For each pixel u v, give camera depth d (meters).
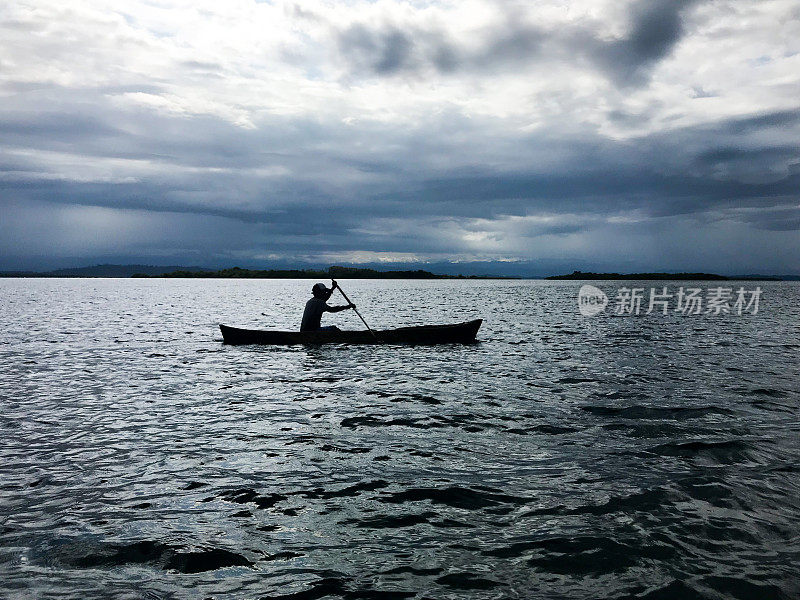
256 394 8.81
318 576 3.41
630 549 3.72
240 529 4.07
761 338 16.34
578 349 13.92
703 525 4.07
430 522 4.17
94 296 51.47
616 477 5.06
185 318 25.47
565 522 4.15
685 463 5.41
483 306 34.84
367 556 3.66
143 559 3.62
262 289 75.88
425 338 15.33
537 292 64.56
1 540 3.90
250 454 5.80
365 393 8.82
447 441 6.22
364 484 4.95
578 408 7.67
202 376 10.46
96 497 4.68
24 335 17.80
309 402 8.22
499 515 4.29
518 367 11.23
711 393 8.55
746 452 5.71
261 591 3.24
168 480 5.07
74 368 11.38
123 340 16.42
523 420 7.07
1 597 3.16
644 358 12.33
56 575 3.42
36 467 5.43
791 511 4.30
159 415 7.48
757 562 3.55
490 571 3.46
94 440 6.32
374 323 22.66
